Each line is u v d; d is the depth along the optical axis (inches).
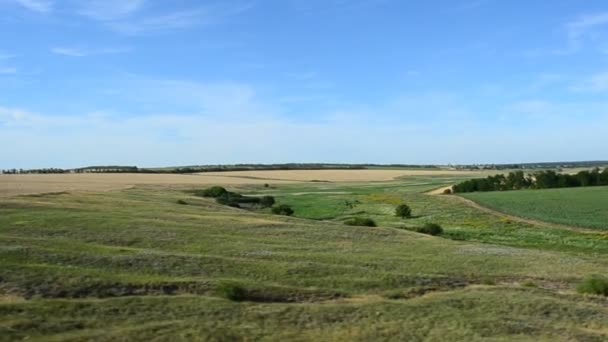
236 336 786.8
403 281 1164.5
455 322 903.1
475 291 1119.6
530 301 1039.0
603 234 2352.4
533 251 1764.3
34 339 722.2
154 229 1653.5
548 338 850.8
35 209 1925.4
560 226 2566.4
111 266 1122.7
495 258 1552.7
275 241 1628.9
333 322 879.7
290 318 881.5
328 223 2233.0
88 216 1808.6
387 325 874.1
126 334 759.7
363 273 1219.2
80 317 815.7
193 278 1077.8
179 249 1419.8
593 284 1195.3
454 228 2581.2
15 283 935.0
